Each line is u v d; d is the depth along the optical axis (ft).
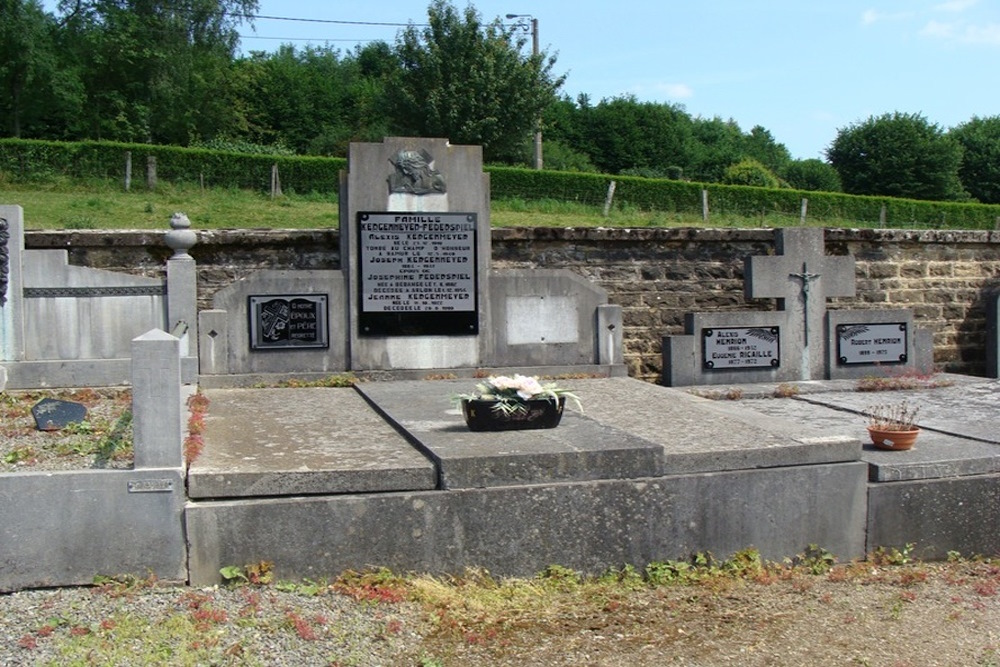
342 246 37.29
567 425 25.16
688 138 205.26
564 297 39.09
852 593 21.18
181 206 73.20
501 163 125.70
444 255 37.78
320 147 160.04
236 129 160.15
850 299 44.68
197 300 38.93
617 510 21.65
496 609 19.51
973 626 19.48
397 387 34.17
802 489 22.89
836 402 34.35
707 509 22.22
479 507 20.92
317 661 16.72
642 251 42.37
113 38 133.28
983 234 46.24
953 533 24.04
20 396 31.78
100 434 25.25
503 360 38.58
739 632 18.79
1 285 34.14
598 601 20.16
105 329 35.12
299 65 203.62
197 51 142.20
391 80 123.85
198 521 19.66
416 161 37.40
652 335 42.55
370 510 20.42
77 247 38.14
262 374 36.32
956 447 25.96
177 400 19.75
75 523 19.31
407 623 18.60
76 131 135.85
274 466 20.76
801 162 183.11
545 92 122.11
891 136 165.89
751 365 40.19
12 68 126.31
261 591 19.49
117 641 16.89
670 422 26.63
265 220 67.87
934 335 45.88
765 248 43.47
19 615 17.90
